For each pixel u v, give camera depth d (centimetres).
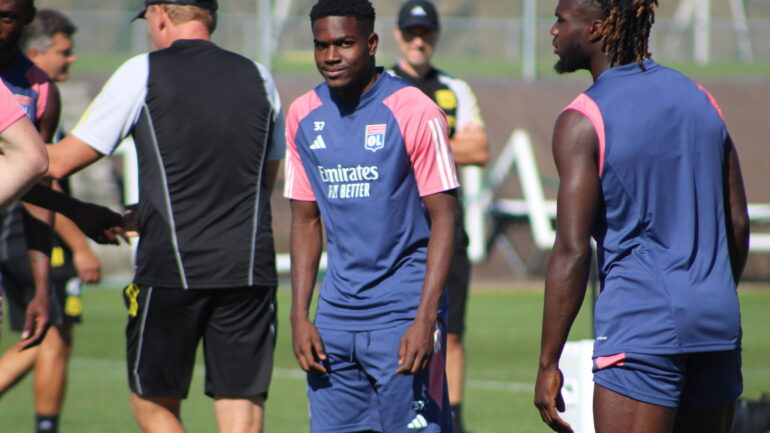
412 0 2284
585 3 1195
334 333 1434
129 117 1485
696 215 1150
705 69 8550
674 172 1142
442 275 1380
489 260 5716
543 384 1169
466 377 2964
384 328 1405
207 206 1483
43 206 1533
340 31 1369
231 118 1486
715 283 1141
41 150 1152
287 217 5716
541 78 7262
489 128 6334
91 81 6538
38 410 2020
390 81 1419
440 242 1386
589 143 1140
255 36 7906
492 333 3872
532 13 7512
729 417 1205
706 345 1130
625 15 1177
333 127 1413
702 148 1159
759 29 8906
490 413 2436
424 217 1426
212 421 2333
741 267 1231
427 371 1402
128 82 1479
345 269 1430
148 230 1493
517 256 5747
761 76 7900
